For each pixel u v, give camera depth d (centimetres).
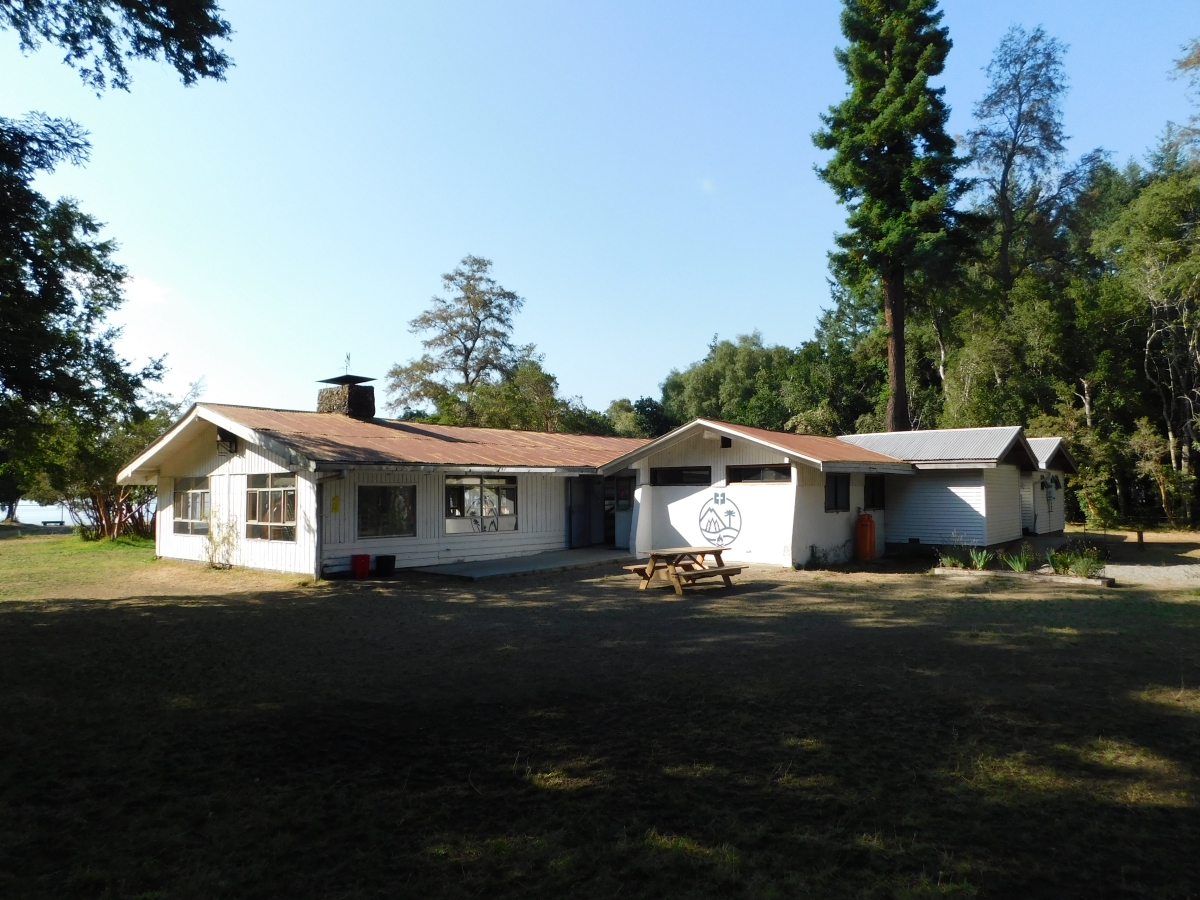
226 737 558
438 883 345
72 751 532
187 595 1353
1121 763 488
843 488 1844
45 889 342
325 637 944
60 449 2153
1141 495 3011
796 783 458
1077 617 1019
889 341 3106
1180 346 2812
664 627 988
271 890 340
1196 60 2520
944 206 2903
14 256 1055
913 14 2961
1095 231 3272
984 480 1848
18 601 1289
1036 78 3653
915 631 940
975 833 391
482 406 3597
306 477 1520
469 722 588
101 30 1030
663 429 5247
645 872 352
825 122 3156
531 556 1873
